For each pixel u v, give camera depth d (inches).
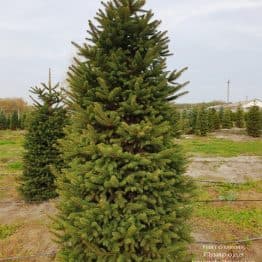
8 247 257.0
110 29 168.2
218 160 581.0
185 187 176.4
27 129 387.2
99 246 159.3
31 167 370.3
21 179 376.8
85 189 164.9
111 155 154.1
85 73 170.1
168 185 161.9
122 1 169.3
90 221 153.3
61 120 375.6
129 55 174.6
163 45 177.8
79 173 164.2
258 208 336.8
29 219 319.3
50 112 378.3
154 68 169.9
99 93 160.1
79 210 167.6
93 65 170.7
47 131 367.2
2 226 302.2
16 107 2373.3
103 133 165.6
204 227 290.0
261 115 1030.4
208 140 897.5
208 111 1156.5
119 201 154.1
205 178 453.7
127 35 173.2
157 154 158.4
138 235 150.9
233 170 508.1
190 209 171.2
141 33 170.6
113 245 149.6
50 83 382.0
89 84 173.2
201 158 601.6
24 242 265.1
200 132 1021.8
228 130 1156.5
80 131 177.0
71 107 176.6
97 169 155.1
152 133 160.6
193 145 776.3
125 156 155.4
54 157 367.9
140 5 170.4
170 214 158.9
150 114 166.6
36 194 369.4
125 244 149.7
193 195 179.6
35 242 264.1
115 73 165.5
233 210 331.6
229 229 286.7
